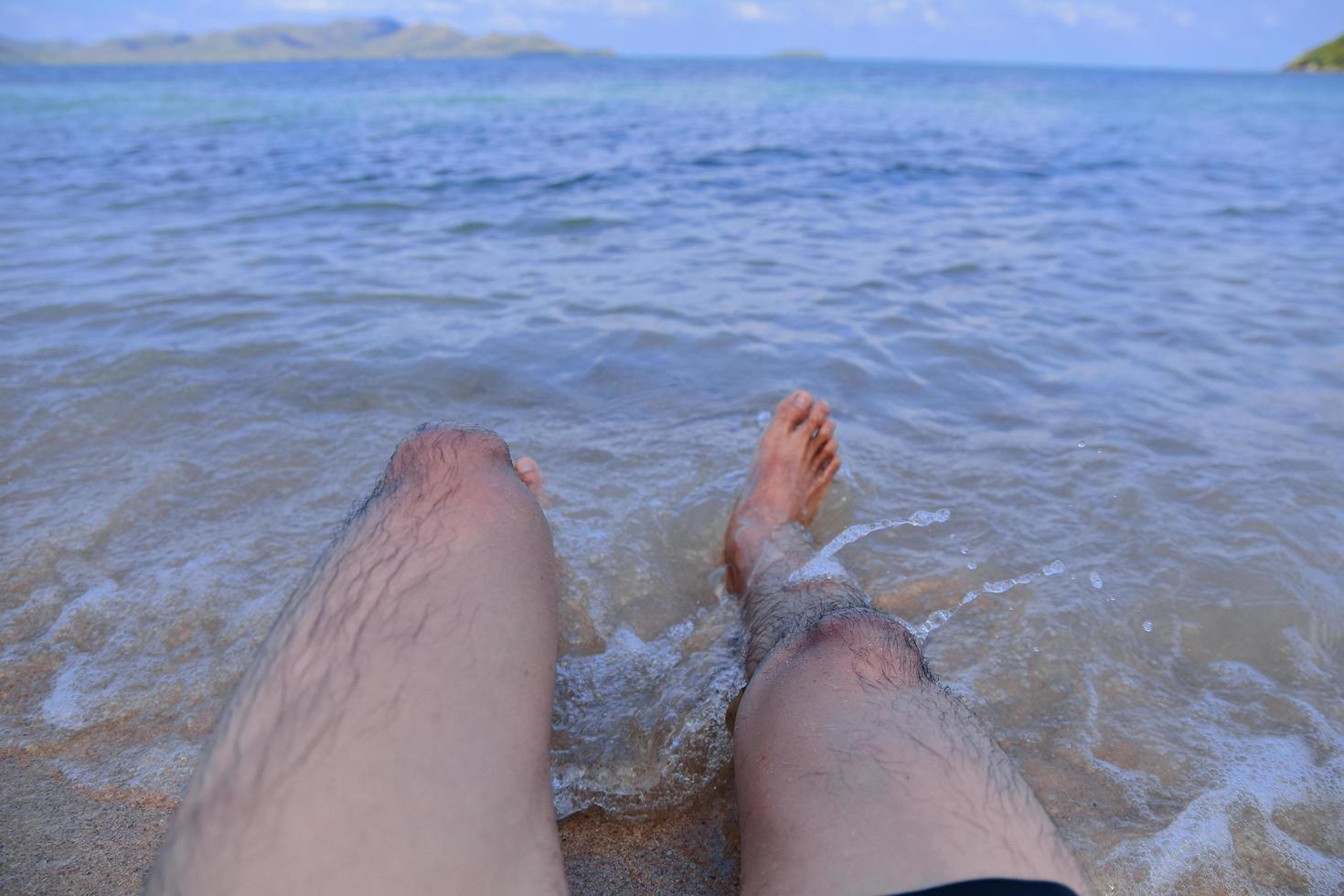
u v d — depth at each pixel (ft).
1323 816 4.08
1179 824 4.00
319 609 2.74
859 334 11.19
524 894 2.27
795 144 37.09
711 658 4.97
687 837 4.03
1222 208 22.38
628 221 19.30
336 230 17.95
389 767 2.32
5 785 4.12
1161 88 150.41
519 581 2.96
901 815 2.58
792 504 6.39
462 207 21.09
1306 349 10.84
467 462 3.48
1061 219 20.24
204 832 2.26
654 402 8.87
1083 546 6.31
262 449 7.50
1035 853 2.53
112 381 8.77
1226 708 4.80
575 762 4.39
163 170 27.68
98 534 6.16
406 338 10.54
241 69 307.58
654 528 6.50
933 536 6.47
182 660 4.97
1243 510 6.75
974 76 217.97
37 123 48.14
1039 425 8.45
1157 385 9.57
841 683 3.21
